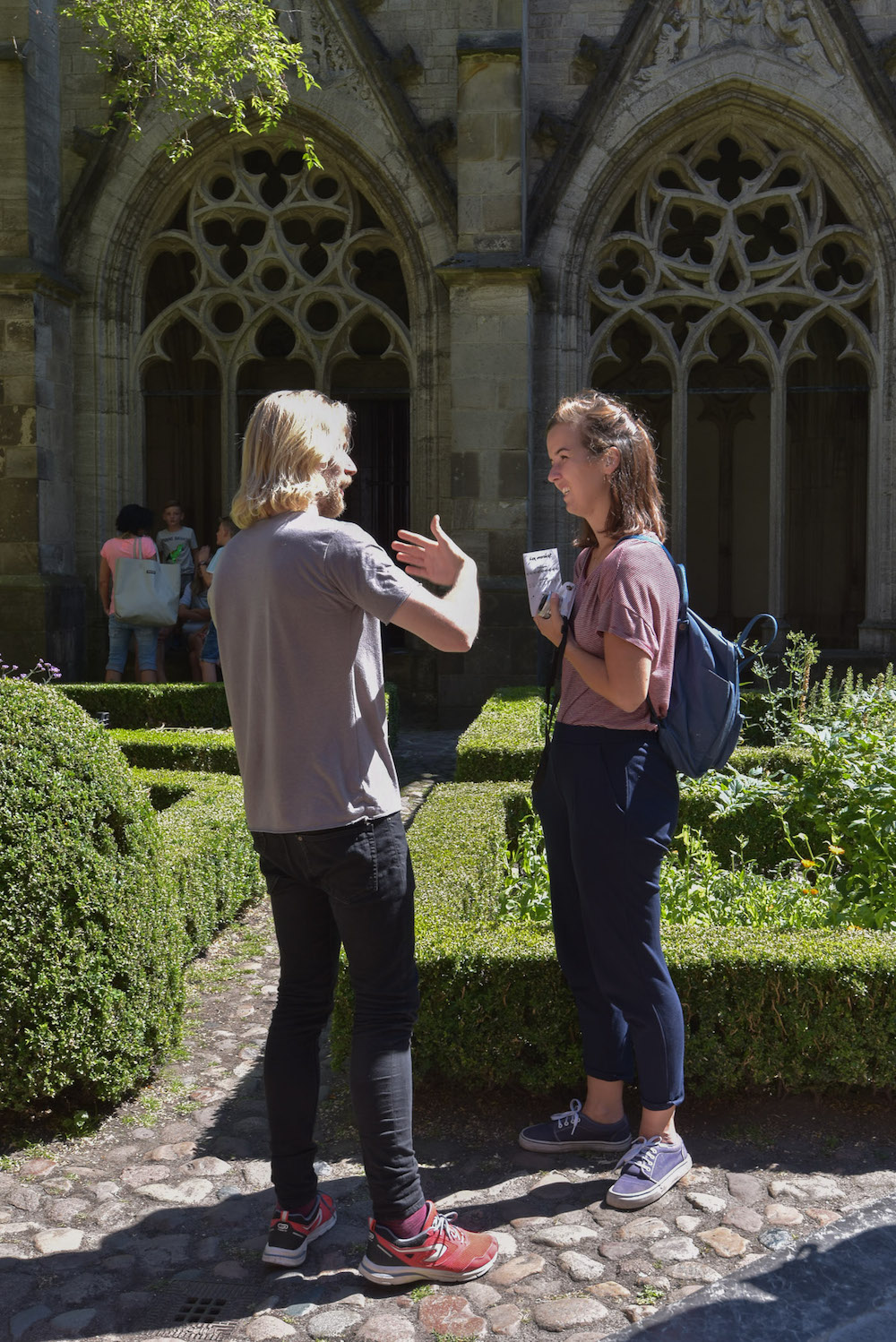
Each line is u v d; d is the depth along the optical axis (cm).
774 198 1218
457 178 1166
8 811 297
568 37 1209
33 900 296
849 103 1173
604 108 1192
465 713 1142
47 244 1197
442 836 414
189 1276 238
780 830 478
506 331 1128
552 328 1208
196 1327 220
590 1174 276
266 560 223
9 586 1140
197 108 982
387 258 1700
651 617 252
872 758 454
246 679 228
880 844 417
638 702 250
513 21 1123
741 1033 300
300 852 226
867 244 1202
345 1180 278
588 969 286
